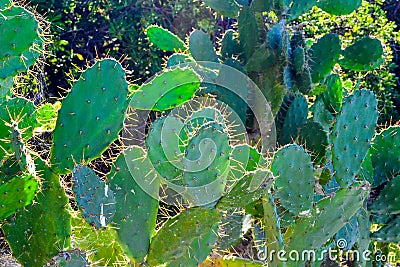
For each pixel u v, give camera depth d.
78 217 2.26
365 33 6.48
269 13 3.45
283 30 3.36
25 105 2.31
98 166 3.47
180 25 6.29
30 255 2.08
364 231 2.99
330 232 2.69
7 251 2.81
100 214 1.90
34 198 2.06
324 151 3.16
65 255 1.87
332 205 2.64
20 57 2.20
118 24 6.18
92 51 6.32
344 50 3.69
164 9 6.31
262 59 3.31
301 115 3.37
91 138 2.12
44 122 2.71
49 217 2.07
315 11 6.20
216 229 2.30
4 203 2.01
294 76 3.40
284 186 2.53
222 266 2.55
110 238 2.30
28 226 2.07
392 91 6.95
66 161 2.09
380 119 6.63
